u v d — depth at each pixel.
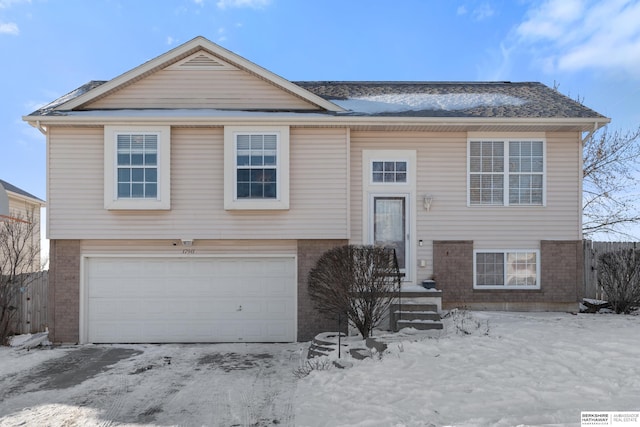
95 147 10.26
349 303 8.53
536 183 11.02
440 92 12.83
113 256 10.39
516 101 11.77
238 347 9.85
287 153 10.29
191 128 10.42
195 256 10.48
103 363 8.45
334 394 5.84
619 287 10.53
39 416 5.79
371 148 11.01
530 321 9.16
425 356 6.75
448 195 10.98
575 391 4.99
